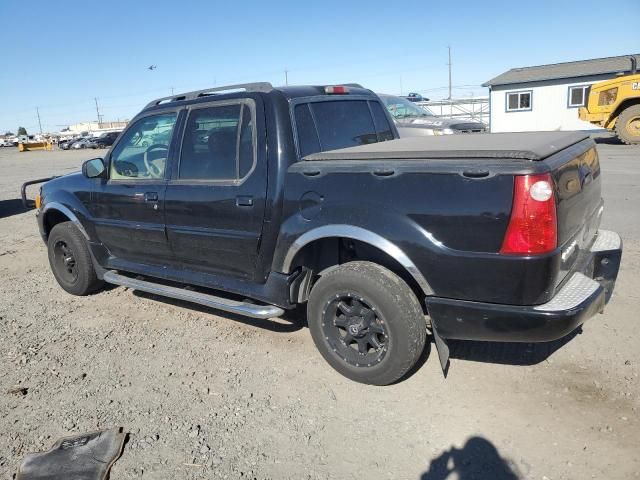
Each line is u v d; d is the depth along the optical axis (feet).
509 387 11.25
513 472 8.90
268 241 12.53
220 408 11.21
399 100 46.91
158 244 15.11
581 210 11.00
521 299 9.58
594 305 9.90
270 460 9.57
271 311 12.85
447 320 10.35
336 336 11.98
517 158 9.42
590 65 90.27
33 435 10.67
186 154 14.12
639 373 11.34
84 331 15.55
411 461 9.33
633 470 8.74
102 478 9.31
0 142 269.44
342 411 10.85
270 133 12.31
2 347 14.71
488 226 9.53
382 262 12.06
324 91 14.02
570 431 9.75
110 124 377.09
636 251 19.16
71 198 17.44
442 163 9.96
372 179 10.75
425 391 11.34
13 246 27.17
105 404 11.61
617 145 60.54
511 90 95.40
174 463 9.62
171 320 15.97
